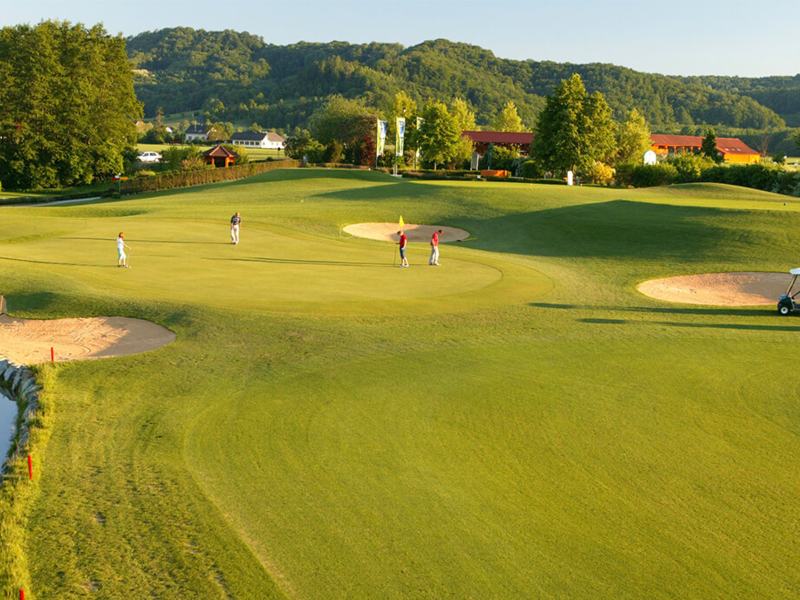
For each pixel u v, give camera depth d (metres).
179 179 78.12
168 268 29.12
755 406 14.84
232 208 51.59
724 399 15.24
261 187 68.88
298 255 33.78
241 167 85.50
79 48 85.69
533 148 92.25
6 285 24.67
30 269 27.30
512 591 8.43
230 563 8.86
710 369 17.42
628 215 44.19
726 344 19.91
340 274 29.11
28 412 14.10
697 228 38.88
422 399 14.93
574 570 8.87
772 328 22.02
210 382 15.92
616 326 21.94
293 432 13.09
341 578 8.62
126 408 14.30
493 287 27.41
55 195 75.88
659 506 10.51
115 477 11.16
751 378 16.72
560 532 9.74
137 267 29.16
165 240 37.12
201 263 30.61
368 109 164.50
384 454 12.18
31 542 9.27
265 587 8.40
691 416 14.21
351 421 13.66
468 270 31.11
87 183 89.88
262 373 16.56
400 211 49.53
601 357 18.38
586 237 40.28
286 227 43.00
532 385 15.98
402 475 11.39
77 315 21.62
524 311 23.62
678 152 154.88
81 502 10.33
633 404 14.84
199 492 10.68
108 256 31.77
